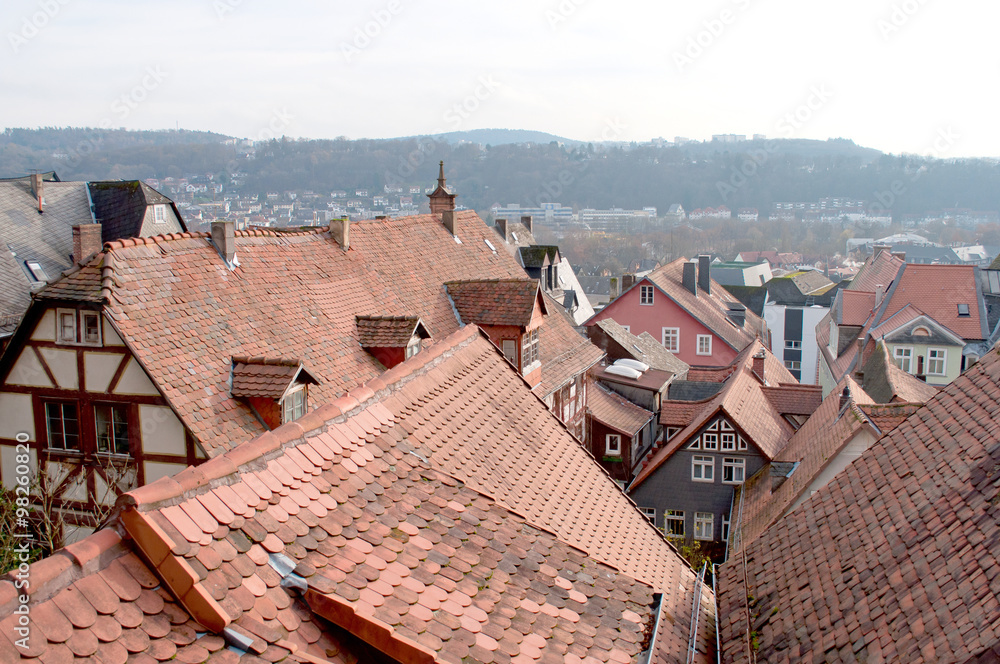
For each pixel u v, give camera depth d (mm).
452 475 9461
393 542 7426
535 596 7824
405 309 24125
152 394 15945
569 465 12711
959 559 8258
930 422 11305
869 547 9766
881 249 67125
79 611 5062
